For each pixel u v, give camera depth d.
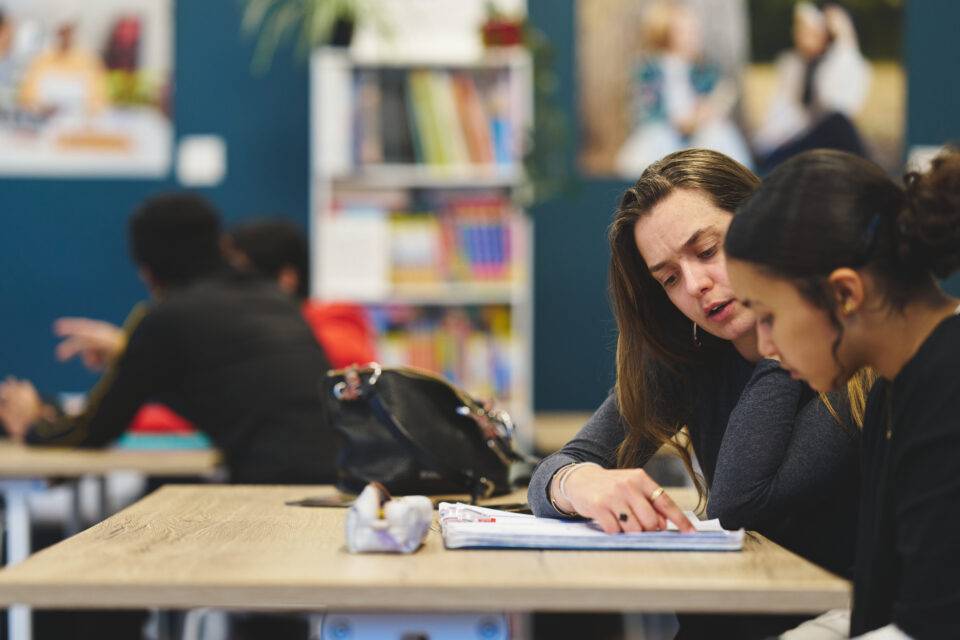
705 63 10.88
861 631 2.74
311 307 8.38
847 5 10.82
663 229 3.66
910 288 2.56
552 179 10.12
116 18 10.88
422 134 10.22
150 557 2.90
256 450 6.62
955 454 2.39
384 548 2.95
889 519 2.65
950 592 2.33
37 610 7.38
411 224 10.20
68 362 10.81
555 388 10.94
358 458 4.34
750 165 10.86
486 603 2.57
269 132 10.95
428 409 4.25
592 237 10.92
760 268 2.62
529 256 10.46
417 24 10.25
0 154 10.82
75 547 3.07
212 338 6.80
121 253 10.88
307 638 7.00
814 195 2.58
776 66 10.84
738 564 2.82
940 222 2.47
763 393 3.58
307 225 10.95
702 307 3.66
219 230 7.50
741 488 3.48
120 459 6.82
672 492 4.69
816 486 3.48
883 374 2.65
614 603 2.57
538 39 10.43
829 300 2.56
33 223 10.84
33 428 7.27
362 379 4.30
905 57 10.84
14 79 10.82
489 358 10.28
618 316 3.97
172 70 10.92
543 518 3.50
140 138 10.91
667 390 4.01
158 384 6.92
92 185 10.88
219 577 2.63
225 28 10.94
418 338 10.27
